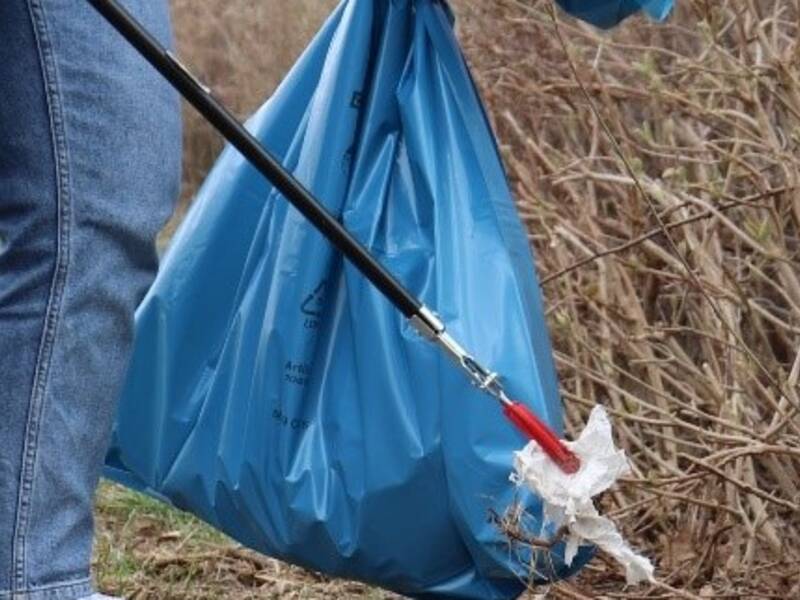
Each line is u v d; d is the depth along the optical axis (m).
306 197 11.68
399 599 16.95
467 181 12.91
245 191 13.41
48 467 11.40
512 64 20.91
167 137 11.73
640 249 18.55
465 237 12.70
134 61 11.52
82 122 11.38
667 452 17.88
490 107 20.86
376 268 11.74
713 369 17.59
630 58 21.11
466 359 11.77
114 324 11.66
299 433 12.83
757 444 15.62
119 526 19.30
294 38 32.91
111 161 11.44
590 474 11.43
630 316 18.08
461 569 12.67
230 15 33.03
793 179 17.34
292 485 12.66
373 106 13.18
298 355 12.86
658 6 13.28
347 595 17.09
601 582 16.44
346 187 13.16
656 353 19.05
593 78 19.80
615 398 17.92
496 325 12.40
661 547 16.97
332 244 12.03
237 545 18.27
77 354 11.47
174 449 13.42
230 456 13.00
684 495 15.97
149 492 13.75
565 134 20.75
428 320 11.78
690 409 16.33
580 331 18.06
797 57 18.12
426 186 12.95
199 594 17.17
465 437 12.22
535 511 12.23
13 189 11.42
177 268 13.45
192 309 13.41
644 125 18.70
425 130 13.03
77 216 11.40
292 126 13.71
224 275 13.42
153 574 17.77
